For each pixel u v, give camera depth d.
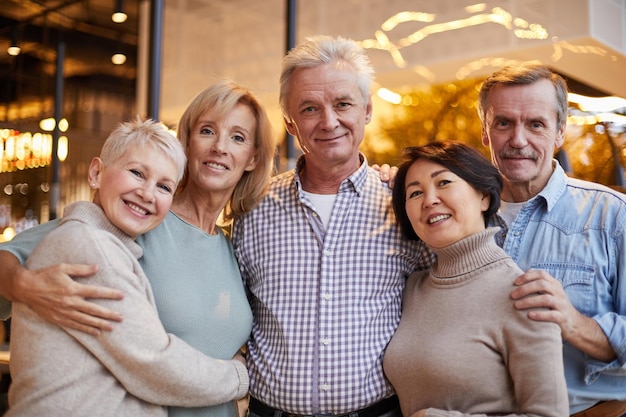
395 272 2.13
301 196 2.18
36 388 1.64
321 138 2.14
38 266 1.72
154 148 1.85
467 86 6.01
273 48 6.89
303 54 2.17
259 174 2.23
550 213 2.10
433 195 1.92
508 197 2.20
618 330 1.86
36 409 1.62
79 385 1.66
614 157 4.07
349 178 2.18
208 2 7.46
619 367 1.86
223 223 2.36
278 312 2.11
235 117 2.13
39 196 8.58
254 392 2.09
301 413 2.01
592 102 4.38
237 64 7.22
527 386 1.72
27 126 8.50
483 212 2.03
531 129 2.09
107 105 8.45
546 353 1.71
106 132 8.52
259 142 2.21
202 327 1.98
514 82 2.09
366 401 2.00
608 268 1.99
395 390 2.02
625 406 1.97
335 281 2.09
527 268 2.07
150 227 1.87
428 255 2.18
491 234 1.90
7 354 3.49
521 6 5.29
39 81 8.45
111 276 1.69
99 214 1.83
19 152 8.45
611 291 1.99
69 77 8.53
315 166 2.20
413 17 5.95
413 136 6.12
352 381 1.99
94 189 1.92
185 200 2.18
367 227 2.15
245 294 2.17
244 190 2.24
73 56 8.31
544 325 1.74
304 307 2.09
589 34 4.85
